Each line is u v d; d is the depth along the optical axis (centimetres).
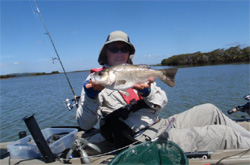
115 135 279
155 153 218
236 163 206
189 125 294
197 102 893
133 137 262
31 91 1903
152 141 222
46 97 1346
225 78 1648
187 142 249
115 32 307
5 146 330
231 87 1190
